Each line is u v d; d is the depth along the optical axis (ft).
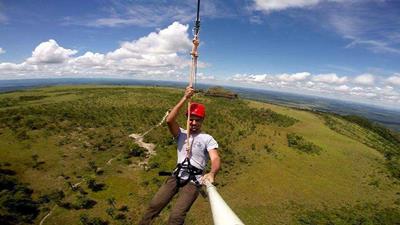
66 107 451.53
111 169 244.83
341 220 197.26
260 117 444.55
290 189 241.14
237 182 242.78
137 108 466.29
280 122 427.74
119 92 623.77
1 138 287.28
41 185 214.48
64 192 206.59
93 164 249.75
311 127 426.51
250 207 209.67
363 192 251.80
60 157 261.24
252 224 188.65
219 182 239.91
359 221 198.18
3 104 469.57
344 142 380.37
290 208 212.64
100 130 346.95
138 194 209.97
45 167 239.91
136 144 300.40
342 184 262.67
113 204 195.11
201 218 181.68
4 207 176.55
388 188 264.31
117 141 314.76
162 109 467.93
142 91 648.38
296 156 308.81
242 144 327.67
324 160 309.22
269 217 198.08
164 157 274.77
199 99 530.68
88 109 446.19
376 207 225.35
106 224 175.73
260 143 333.62
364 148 372.17
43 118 366.63
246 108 497.87
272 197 225.97
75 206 189.37
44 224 172.45
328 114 591.78
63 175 229.66
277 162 287.69
